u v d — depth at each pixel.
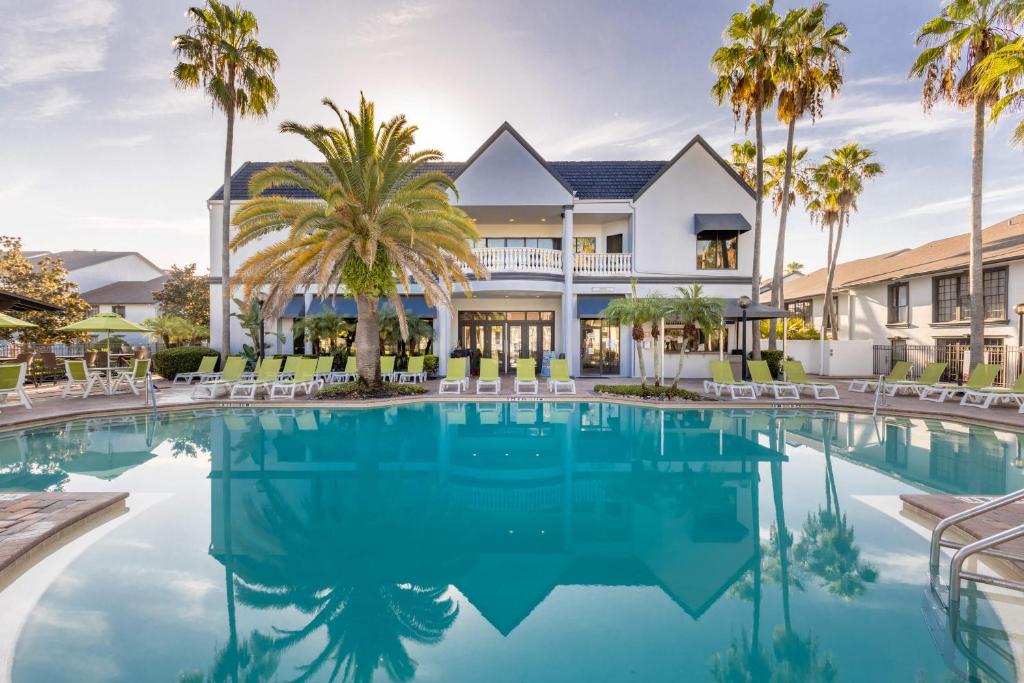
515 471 9.20
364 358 18.05
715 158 25.17
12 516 6.13
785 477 8.78
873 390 20.45
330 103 16.11
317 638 4.11
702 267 25.30
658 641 4.07
